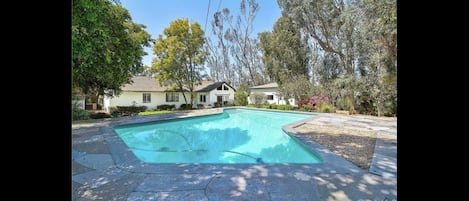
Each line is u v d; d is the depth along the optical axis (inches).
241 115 675.4
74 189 123.1
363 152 198.7
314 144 231.5
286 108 753.0
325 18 649.6
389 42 328.2
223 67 1314.0
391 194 115.3
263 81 1215.6
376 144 232.5
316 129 332.8
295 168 154.3
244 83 1254.3
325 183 129.4
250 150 291.6
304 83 750.5
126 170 151.6
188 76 826.2
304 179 135.2
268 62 949.8
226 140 358.0
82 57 278.1
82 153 196.5
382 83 398.9
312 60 823.7
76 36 245.3
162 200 111.2
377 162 167.3
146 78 908.6
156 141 353.1
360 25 421.4
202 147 312.2
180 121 507.8
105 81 482.0
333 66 735.7
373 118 466.0
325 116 509.4
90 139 260.5
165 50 770.8
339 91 627.2
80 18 242.7
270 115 668.1
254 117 631.8
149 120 450.6
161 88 856.3
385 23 307.1
